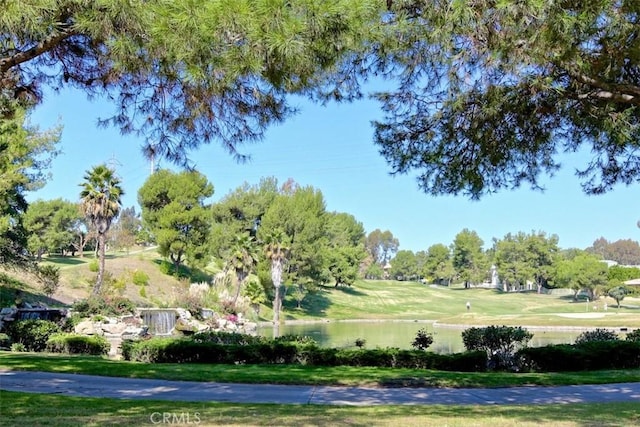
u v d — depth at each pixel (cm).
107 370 1079
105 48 545
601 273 6719
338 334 3272
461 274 9862
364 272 10450
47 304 3103
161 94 624
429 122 704
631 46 523
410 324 4397
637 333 1517
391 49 562
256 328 3859
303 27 443
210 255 5025
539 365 1260
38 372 1055
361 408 740
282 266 4438
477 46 540
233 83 537
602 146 720
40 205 5444
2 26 448
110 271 4175
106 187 3331
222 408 715
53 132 2131
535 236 8488
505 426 598
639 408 742
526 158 724
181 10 438
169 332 3153
